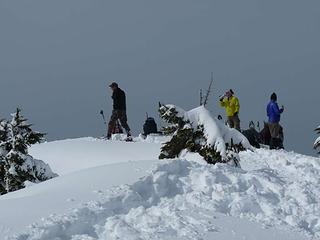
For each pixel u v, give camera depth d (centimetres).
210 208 901
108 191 906
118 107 2306
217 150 1216
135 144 2097
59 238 752
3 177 1497
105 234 783
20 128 1512
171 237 778
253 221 876
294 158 1652
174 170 1025
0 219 795
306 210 957
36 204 855
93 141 2167
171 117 1261
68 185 959
